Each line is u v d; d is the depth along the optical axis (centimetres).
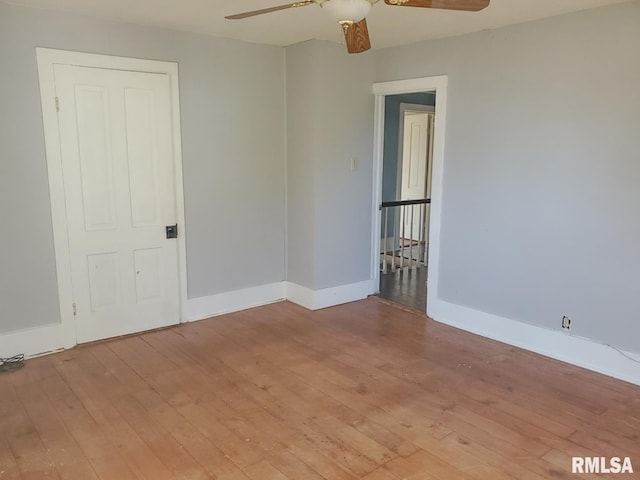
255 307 484
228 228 456
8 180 342
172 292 429
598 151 331
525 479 231
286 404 300
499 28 375
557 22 342
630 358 329
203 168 431
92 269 385
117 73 377
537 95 358
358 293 509
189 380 331
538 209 367
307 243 473
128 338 403
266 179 475
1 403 299
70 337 381
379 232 516
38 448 254
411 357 369
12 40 332
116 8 340
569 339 359
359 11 211
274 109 470
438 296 447
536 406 298
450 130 419
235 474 234
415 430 272
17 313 356
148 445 257
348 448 255
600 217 334
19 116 341
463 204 416
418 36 411
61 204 364
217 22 377
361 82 470
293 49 457
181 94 411
